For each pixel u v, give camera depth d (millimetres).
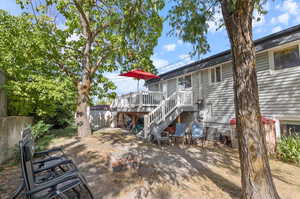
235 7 2717
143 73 9250
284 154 5656
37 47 7449
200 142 8641
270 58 7180
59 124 11789
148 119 8734
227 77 9070
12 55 7047
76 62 9875
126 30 4059
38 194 2355
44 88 7145
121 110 12719
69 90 8281
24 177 2350
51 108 8219
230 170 4633
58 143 7000
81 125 8766
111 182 3584
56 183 2361
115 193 3146
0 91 5926
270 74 7172
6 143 4918
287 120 6609
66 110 11672
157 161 5164
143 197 3029
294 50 6414
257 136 2619
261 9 4227
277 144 6117
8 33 7484
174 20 4465
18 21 8000
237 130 2850
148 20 4250
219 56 9562
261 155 2598
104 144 6977
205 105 10383
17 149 5004
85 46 8992
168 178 3900
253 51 2727
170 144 7914
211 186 3549
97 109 18234
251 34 2738
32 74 7555
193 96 11141
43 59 8070
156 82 14547
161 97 11492
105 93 10625
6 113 6332
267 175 2586
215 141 8984
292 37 6090
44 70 8555
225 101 9156
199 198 3029
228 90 9000
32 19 8164
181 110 10055
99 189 3277
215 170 4586
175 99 10164
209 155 6191
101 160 4930
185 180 3820
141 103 10469
